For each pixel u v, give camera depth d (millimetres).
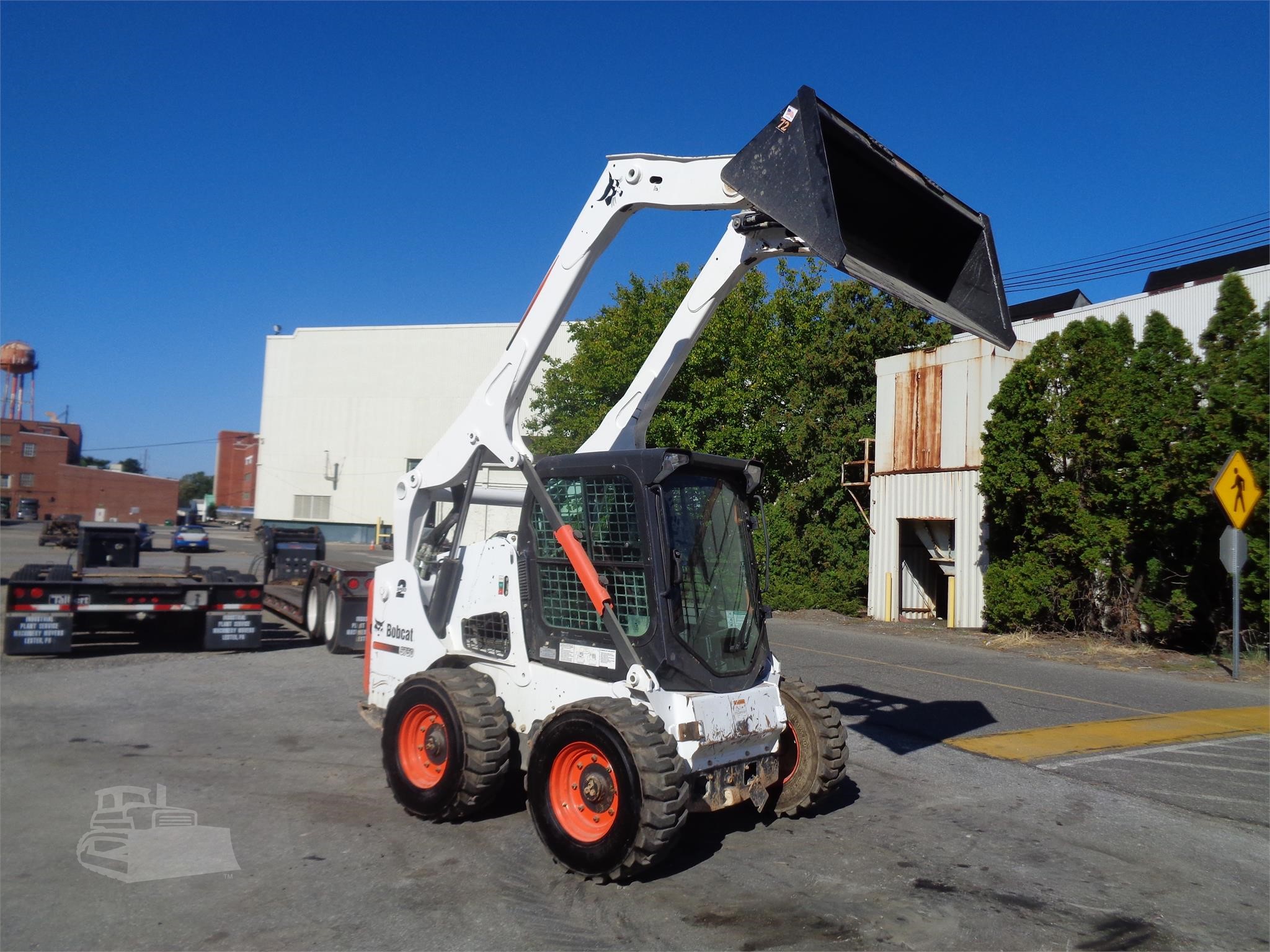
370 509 55531
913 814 6594
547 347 6660
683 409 23938
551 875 5238
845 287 24062
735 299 24359
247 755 7770
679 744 5211
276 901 4832
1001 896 5117
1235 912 5000
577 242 6430
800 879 5289
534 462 6328
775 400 25172
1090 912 4941
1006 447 16984
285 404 57719
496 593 6398
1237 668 13039
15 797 6504
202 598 12867
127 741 8125
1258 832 6371
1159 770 7961
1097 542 15750
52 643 12016
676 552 5566
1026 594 16734
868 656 14797
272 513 57406
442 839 5793
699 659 5500
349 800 6574
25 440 84312
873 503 21297
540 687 5934
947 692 11664
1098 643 16109
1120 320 16688
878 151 5477
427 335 55344
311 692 10531
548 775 5309
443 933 4500
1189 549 15711
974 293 5887
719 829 6184
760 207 5148
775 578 22703
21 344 95125
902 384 20766
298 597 16250
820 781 6137
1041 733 9344
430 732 6109
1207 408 14820
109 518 85438
